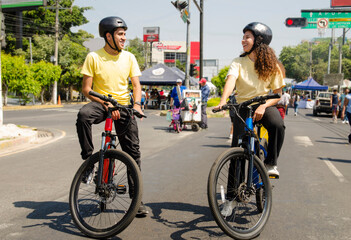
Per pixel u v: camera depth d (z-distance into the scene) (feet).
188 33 65.26
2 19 35.27
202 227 11.88
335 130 51.65
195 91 44.75
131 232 11.37
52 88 121.90
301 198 15.75
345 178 19.95
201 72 78.84
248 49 12.01
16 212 13.30
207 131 44.83
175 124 42.55
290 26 74.54
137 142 12.55
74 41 167.02
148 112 87.35
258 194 11.84
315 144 34.88
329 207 14.48
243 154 10.97
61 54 133.59
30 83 95.25
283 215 13.38
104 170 11.12
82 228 10.75
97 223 11.27
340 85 126.41
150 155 26.37
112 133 11.64
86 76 12.20
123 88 12.63
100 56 12.28
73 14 161.38
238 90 12.55
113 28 12.01
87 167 11.17
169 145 31.76
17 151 27.68
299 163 24.40
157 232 11.39
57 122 53.31
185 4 55.16
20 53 137.80
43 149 28.68
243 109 11.96
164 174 20.10
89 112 11.61
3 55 91.81
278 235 11.37
